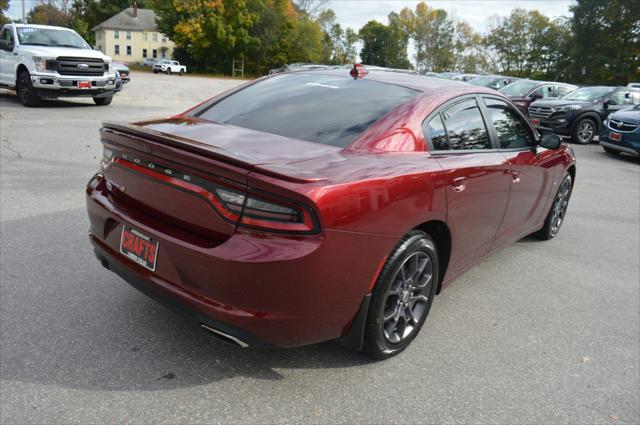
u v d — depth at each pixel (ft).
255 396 7.79
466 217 10.14
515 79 68.74
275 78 11.57
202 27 222.48
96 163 22.71
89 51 42.73
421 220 8.59
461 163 9.78
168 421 7.11
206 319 7.20
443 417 7.70
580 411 8.13
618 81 169.17
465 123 10.68
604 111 47.19
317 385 8.18
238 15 222.48
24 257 12.12
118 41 307.37
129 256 8.18
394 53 352.49
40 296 10.32
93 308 10.00
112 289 10.85
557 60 234.17
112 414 7.16
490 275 13.69
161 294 7.64
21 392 7.47
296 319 7.18
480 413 7.87
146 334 9.23
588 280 13.80
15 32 42.04
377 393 8.11
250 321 6.99
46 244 13.01
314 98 10.05
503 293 12.55
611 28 166.81
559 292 12.86
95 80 42.50
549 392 8.57
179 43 224.94
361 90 10.21
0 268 11.43
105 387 7.72
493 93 12.21
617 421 7.96
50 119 34.73
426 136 9.41
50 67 40.14
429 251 9.12
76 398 7.43
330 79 10.96
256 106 10.07
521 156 12.51
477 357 9.47
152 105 50.47
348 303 7.69
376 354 8.71
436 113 9.84
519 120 13.24
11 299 10.11
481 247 11.57
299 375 8.41
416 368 8.93
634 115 37.29
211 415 7.29
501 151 11.77
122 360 8.41
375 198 7.57
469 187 9.94
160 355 8.63
